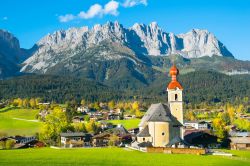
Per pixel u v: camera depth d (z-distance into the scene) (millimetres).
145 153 144125
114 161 123000
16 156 135750
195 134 193625
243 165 118062
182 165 115438
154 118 174375
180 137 174250
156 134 173250
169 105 183750
